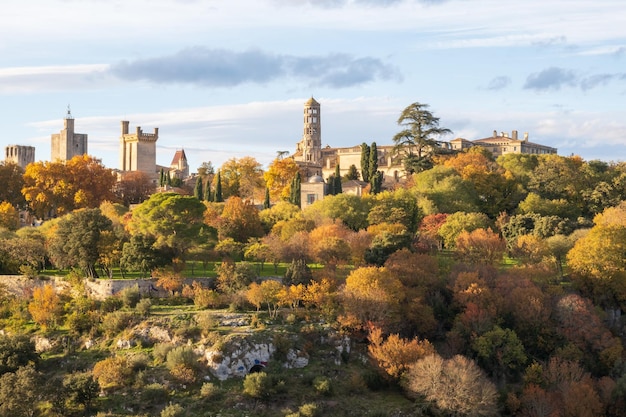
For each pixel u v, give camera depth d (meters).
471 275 149.12
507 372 135.25
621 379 127.06
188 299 147.25
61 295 146.75
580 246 161.75
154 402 118.12
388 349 129.38
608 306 156.62
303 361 130.62
